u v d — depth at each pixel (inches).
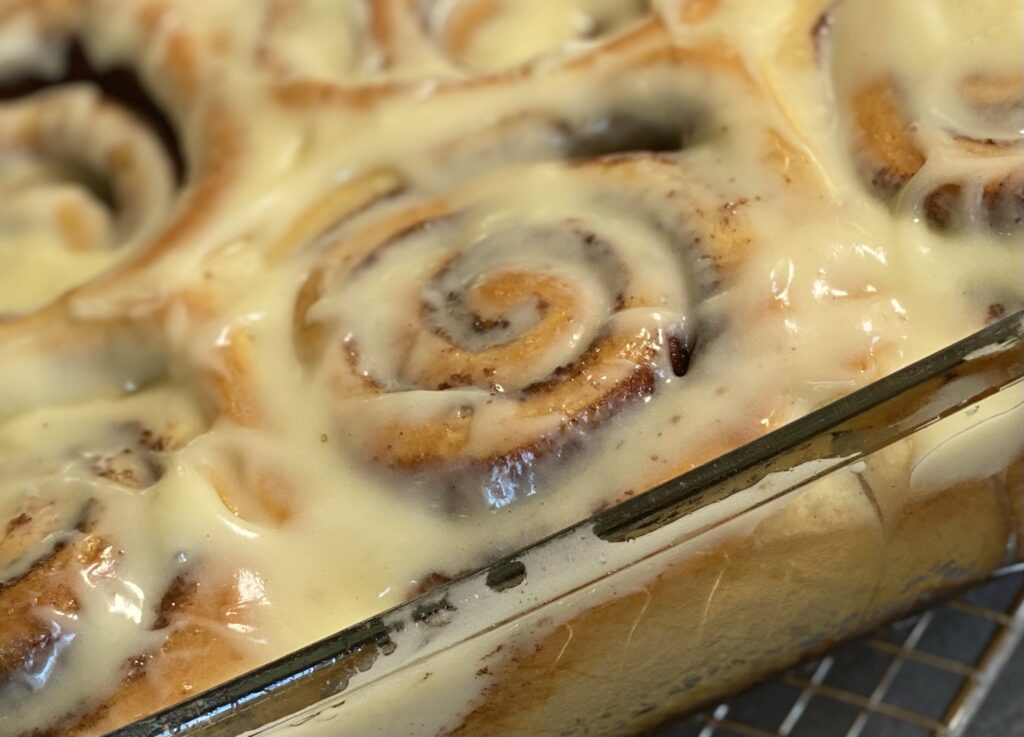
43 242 17.9
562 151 16.9
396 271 16.3
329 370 15.8
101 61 18.3
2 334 16.6
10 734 15.0
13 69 18.7
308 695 14.5
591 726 16.6
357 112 17.0
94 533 15.4
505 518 15.2
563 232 16.1
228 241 16.7
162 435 16.0
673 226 15.8
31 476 15.9
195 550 15.2
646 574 15.1
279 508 15.4
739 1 16.8
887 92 16.1
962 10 16.3
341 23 17.9
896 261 15.5
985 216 15.5
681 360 15.4
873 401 14.6
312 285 16.4
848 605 16.7
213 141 17.3
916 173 15.7
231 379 16.0
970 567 17.1
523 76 16.9
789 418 15.2
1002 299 15.4
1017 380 15.0
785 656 17.1
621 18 17.9
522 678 15.5
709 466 14.5
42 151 18.5
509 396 15.4
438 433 15.3
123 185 18.0
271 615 15.1
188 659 15.0
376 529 15.3
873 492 15.4
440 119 16.9
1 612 15.1
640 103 16.6
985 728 17.7
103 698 15.0
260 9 18.1
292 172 17.0
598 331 15.5
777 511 15.2
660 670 16.1
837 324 15.3
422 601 14.4
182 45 17.8
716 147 16.2
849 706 17.7
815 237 15.6
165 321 16.3
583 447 15.2
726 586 15.5
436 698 15.3
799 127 16.2
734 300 15.4
